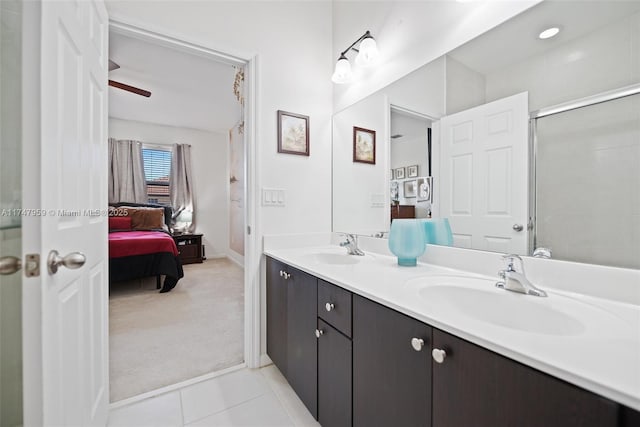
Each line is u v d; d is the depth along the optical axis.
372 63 1.73
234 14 1.73
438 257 1.35
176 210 5.28
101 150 1.25
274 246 1.86
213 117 4.73
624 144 0.83
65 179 0.85
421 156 1.48
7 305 0.75
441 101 1.37
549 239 0.99
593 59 0.89
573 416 0.48
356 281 1.07
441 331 0.70
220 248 5.76
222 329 2.34
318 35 2.08
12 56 0.77
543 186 1.00
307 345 1.33
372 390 0.94
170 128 5.27
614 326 0.66
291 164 1.94
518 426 0.55
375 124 1.77
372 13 1.79
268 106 1.85
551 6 0.99
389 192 1.68
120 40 2.48
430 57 1.43
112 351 1.96
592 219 0.89
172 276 3.30
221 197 5.76
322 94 2.09
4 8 0.77
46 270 0.71
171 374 1.71
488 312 0.94
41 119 0.69
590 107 0.89
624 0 0.83
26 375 0.68
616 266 0.84
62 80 0.83
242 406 1.44
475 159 1.23
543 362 0.51
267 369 1.79
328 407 1.17
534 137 1.03
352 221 1.95
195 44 1.61
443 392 0.70
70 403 0.89
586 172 0.90
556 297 0.88
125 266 3.15
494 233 1.16
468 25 1.25
